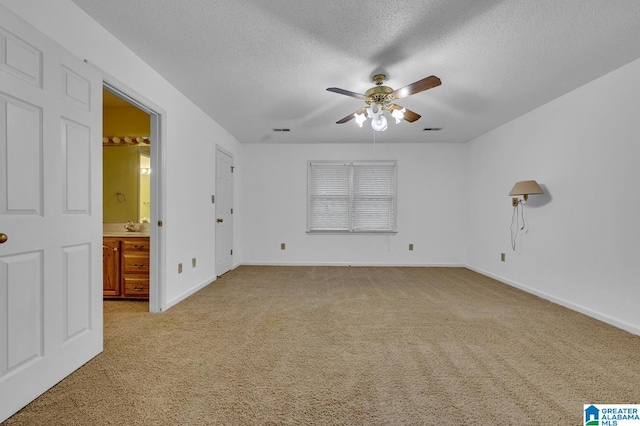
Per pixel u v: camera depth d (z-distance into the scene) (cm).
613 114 277
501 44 238
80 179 190
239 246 570
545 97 344
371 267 560
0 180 141
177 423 142
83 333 194
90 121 198
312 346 224
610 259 278
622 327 263
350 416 147
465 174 571
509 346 225
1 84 141
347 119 335
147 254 339
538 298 358
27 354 154
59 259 174
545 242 361
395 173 575
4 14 141
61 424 141
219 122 448
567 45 238
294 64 273
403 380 179
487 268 491
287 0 191
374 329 257
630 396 164
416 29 220
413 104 370
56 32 182
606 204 283
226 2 194
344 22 213
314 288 399
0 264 141
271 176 579
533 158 385
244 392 166
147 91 275
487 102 361
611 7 195
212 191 433
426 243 575
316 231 577
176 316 288
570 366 196
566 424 142
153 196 299
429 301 342
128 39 236
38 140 160
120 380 177
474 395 164
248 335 244
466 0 189
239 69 284
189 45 244
